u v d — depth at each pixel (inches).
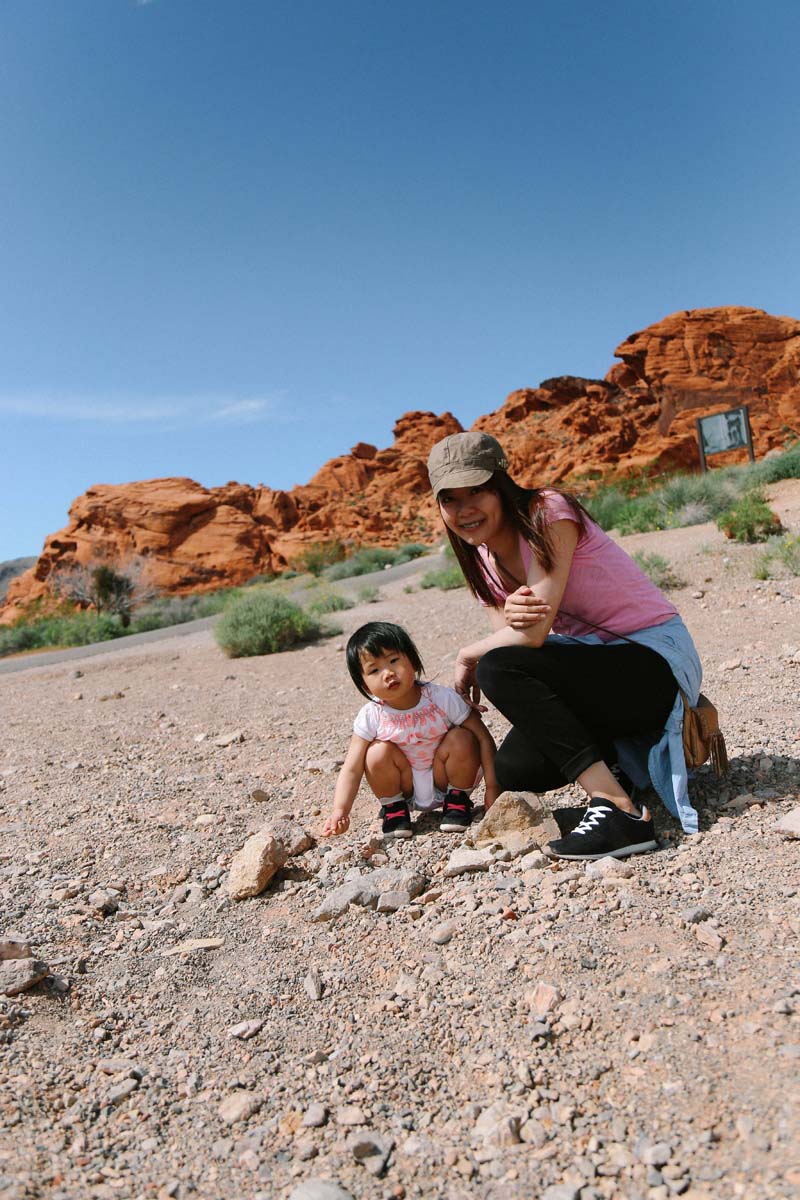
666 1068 74.7
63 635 1169.4
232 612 483.8
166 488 2475.4
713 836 119.4
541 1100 74.3
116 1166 74.2
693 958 90.0
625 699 121.2
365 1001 95.7
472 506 117.2
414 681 136.9
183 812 173.2
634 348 2623.0
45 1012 100.2
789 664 225.0
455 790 141.6
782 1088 69.1
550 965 93.7
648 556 419.8
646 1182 63.4
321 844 145.5
